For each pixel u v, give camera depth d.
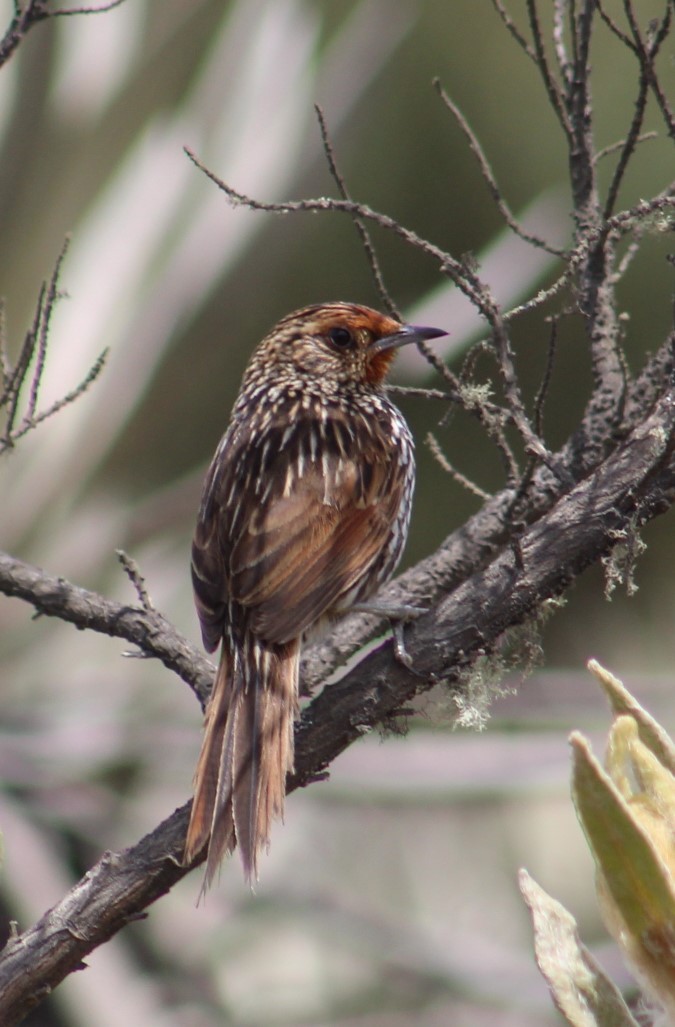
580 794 4.04
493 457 18.48
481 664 5.43
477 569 6.46
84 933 5.20
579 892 16.80
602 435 6.22
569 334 17.83
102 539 12.67
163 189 13.58
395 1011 13.58
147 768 12.71
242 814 5.32
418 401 18.41
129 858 5.27
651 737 4.36
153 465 13.54
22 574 6.19
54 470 12.73
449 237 19.22
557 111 6.46
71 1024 12.24
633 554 5.19
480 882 16.58
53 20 13.17
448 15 19.30
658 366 6.24
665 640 17.52
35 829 12.45
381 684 5.42
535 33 6.43
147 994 12.78
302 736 5.52
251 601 6.38
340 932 13.41
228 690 5.91
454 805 15.84
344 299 18.70
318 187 13.70
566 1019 4.15
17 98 13.21
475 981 12.87
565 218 12.24
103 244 13.45
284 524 6.70
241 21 13.88
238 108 13.84
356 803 13.80
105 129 13.45
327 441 7.16
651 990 4.09
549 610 5.59
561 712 12.37
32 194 13.21
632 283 17.81
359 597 7.02
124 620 6.18
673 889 4.02
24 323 13.09
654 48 5.68
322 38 14.92
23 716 12.60
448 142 19.19
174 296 13.34
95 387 12.98
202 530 6.87
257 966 14.02
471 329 11.91
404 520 7.35
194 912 13.82
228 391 15.77
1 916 12.08
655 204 5.25
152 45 13.62
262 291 13.65
